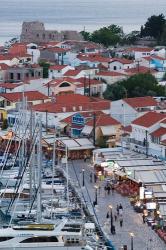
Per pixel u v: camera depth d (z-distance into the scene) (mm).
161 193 135875
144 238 117750
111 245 112688
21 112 179500
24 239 106875
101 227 122938
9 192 140875
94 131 187750
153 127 179500
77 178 158125
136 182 144875
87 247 107250
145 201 135125
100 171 160250
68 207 130875
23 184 140875
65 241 107000
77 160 179250
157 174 145875
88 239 113375
